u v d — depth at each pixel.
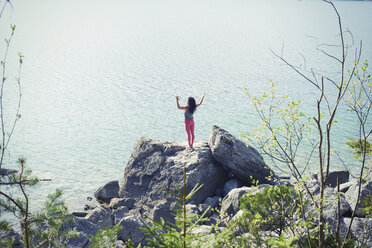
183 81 54.50
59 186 20.05
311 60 71.00
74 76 57.62
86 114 36.38
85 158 24.81
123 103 41.00
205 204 16.09
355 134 28.31
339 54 76.88
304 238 7.28
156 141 19.66
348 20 160.75
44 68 63.84
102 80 54.81
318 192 10.98
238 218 7.59
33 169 22.42
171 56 80.06
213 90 48.28
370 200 8.40
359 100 6.71
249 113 35.84
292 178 19.67
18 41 98.44
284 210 7.48
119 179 21.66
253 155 17.94
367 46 86.25
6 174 20.03
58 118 34.75
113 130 31.31
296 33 119.06
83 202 18.44
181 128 32.03
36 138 28.72
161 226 5.61
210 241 5.93
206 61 73.38
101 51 86.94
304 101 40.69
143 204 17.62
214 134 18.52
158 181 17.89
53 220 6.78
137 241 12.91
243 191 14.45
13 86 48.41
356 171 21.56
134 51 87.44
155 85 51.59
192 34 119.69
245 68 65.12
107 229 7.46
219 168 18.50
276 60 72.88
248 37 111.25
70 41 102.62
